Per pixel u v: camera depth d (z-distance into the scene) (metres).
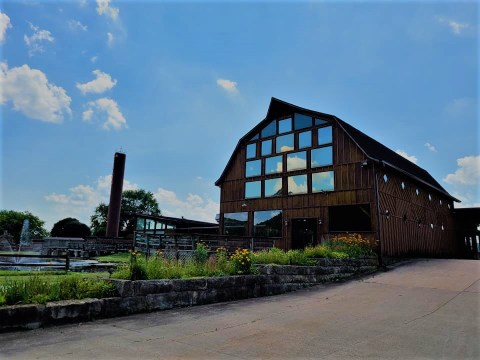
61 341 4.97
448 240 28.25
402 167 22.70
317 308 7.99
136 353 4.55
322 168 20.47
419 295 9.73
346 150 19.67
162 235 13.68
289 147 22.28
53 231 48.25
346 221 18.94
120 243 28.64
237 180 24.77
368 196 18.34
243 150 24.88
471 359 4.54
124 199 65.31
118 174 37.50
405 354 4.73
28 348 4.62
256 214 23.12
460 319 6.89
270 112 23.33
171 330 5.78
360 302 8.79
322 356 4.60
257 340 5.30
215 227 27.45
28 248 28.36
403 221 20.66
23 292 5.91
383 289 10.84
